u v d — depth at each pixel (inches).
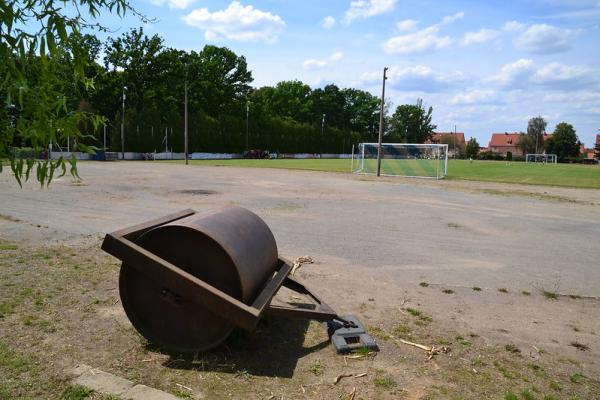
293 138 3848.4
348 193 768.9
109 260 280.2
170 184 828.6
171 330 160.1
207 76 3235.7
